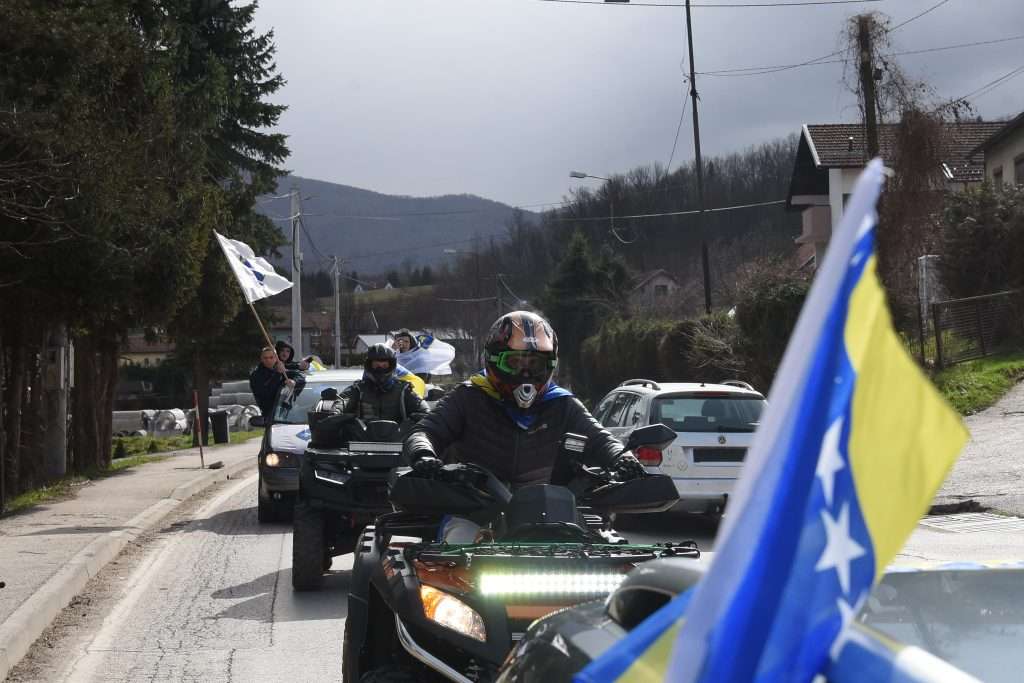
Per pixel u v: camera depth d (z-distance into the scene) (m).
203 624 8.05
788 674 1.37
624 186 76.19
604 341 41.19
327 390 11.23
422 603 4.37
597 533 5.05
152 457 27.69
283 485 13.43
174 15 22.78
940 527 11.02
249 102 30.81
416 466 5.07
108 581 9.96
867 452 1.40
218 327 26.11
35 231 13.52
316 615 8.27
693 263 71.81
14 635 7.11
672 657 1.42
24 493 17.33
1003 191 24.02
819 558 1.39
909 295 23.19
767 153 75.12
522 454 5.63
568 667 2.78
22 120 11.66
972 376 20.53
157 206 15.50
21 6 12.49
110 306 15.94
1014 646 2.51
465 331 85.62
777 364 23.88
